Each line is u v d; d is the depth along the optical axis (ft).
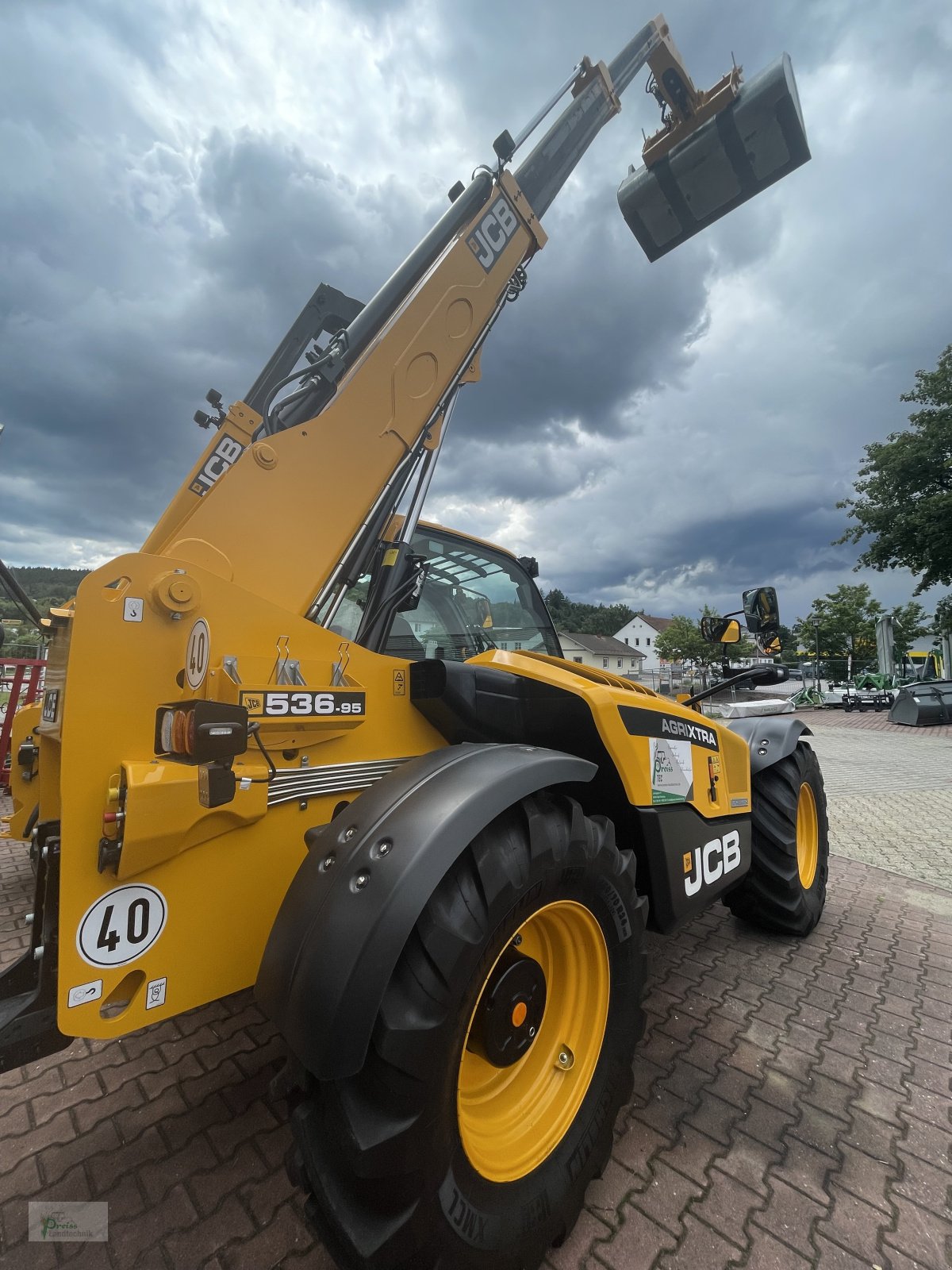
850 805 22.63
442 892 4.16
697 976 9.21
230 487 5.82
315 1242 4.70
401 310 7.22
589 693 6.25
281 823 5.36
